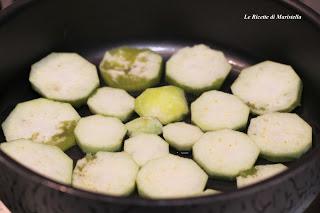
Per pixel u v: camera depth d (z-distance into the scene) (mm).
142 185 505
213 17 620
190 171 515
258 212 440
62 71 601
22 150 525
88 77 597
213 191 505
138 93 598
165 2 614
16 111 568
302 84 598
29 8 569
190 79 601
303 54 588
